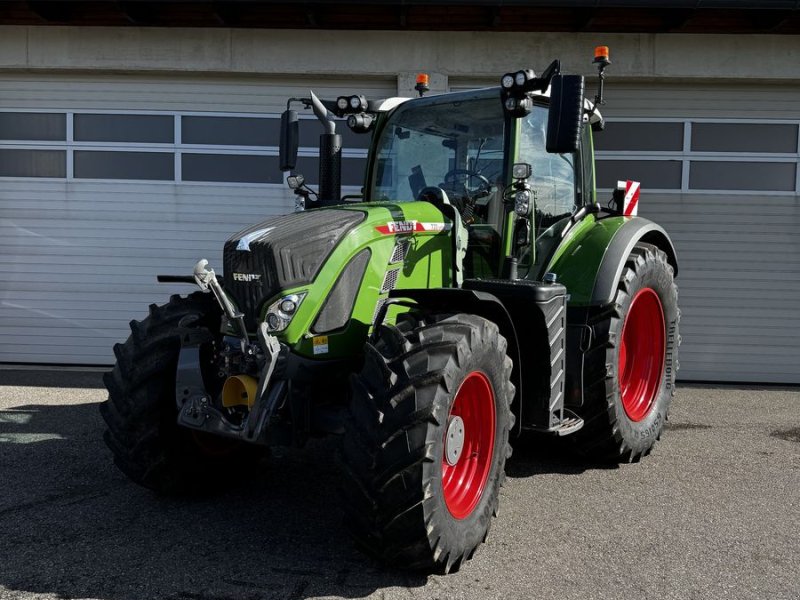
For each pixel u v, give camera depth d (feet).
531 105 12.13
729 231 24.26
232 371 10.59
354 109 14.23
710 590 9.11
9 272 24.97
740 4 21.42
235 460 12.73
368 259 10.84
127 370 11.63
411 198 13.79
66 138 24.81
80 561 9.73
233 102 24.70
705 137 24.21
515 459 14.97
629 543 10.58
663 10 23.00
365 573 9.48
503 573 9.54
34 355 25.07
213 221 24.85
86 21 23.90
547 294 11.36
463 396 9.97
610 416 13.61
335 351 10.52
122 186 24.82
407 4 21.91
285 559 9.88
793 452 15.51
